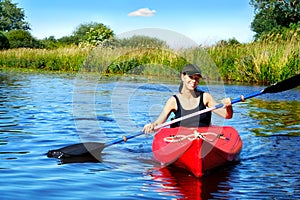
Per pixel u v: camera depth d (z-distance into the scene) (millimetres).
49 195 4621
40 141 7082
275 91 6551
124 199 4574
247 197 4688
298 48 18938
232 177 5391
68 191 4770
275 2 46844
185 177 5379
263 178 5359
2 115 9461
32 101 12141
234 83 19016
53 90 15461
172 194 4754
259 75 19062
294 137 7762
